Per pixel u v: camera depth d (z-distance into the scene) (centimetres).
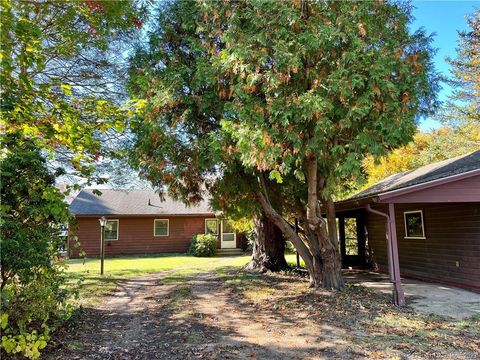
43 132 404
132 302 786
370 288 914
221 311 695
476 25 1850
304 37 573
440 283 988
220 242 2131
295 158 712
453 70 1911
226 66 611
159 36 756
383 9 664
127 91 764
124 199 2202
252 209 986
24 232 475
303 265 1397
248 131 598
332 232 902
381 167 1958
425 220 1063
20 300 478
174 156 742
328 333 550
